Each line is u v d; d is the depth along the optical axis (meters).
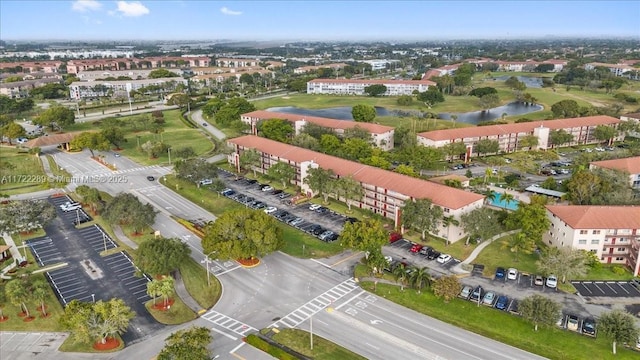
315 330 87.56
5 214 124.81
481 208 121.19
